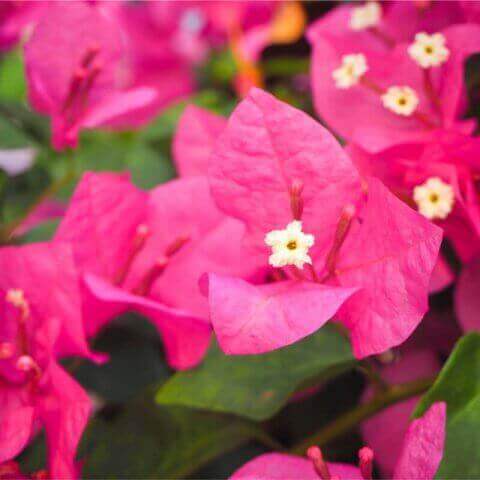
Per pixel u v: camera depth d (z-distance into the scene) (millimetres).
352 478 248
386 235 250
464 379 249
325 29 313
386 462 285
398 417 285
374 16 297
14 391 269
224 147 261
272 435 303
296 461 251
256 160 260
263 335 242
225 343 242
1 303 275
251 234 265
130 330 318
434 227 242
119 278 283
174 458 282
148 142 358
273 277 271
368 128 283
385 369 294
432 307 299
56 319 268
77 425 255
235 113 259
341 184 259
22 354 270
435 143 271
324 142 258
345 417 275
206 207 287
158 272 277
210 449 285
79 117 308
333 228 260
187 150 304
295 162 260
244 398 268
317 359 272
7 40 361
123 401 307
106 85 312
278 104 258
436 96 286
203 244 284
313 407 305
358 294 253
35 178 354
